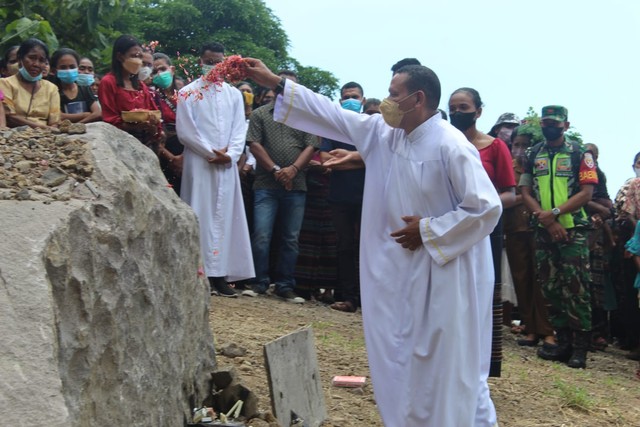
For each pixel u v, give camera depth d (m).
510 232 8.77
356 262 9.12
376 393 4.52
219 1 31.86
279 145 8.81
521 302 8.82
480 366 4.44
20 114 6.51
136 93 6.76
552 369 7.70
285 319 7.66
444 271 4.34
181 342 4.19
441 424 4.32
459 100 6.09
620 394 7.07
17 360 2.75
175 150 8.21
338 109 4.77
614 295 10.20
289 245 8.95
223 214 7.98
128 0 10.02
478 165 4.35
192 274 4.44
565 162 8.05
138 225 3.72
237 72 4.80
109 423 3.36
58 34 9.79
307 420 4.95
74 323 3.18
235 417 4.54
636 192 9.26
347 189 8.88
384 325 4.51
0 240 3.06
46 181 3.61
